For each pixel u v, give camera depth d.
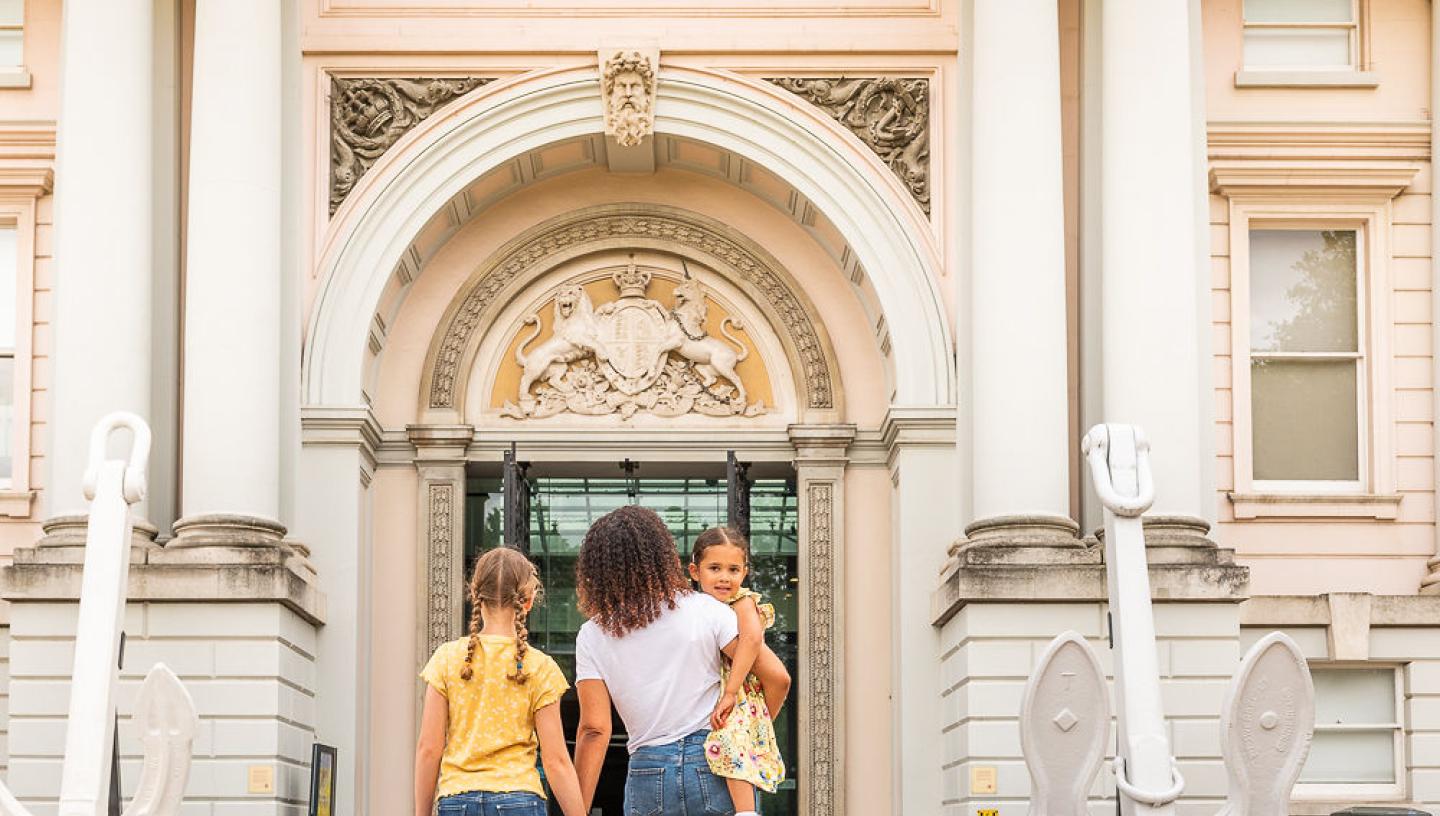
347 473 17.94
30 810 15.85
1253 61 19.20
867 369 19.53
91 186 17.19
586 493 20.30
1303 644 17.95
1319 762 18.22
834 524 19.11
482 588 8.35
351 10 18.55
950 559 17.66
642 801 7.59
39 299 18.58
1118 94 17.53
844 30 18.67
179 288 17.95
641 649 7.70
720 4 18.70
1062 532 16.77
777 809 19.33
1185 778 16.33
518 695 8.18
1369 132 18.86
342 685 17.69
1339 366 19.06
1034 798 11.28
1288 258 19.17
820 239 19.53
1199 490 17.08
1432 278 18.88
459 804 8.07
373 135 18.48
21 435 18.38
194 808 15.95
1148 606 11.29
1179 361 17.08
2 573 16.20
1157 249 17.22
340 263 18.19
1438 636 18.02
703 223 19.67
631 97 18.48
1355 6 19.23
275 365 17.22
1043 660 11.25
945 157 18.58
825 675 18.88
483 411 19.47
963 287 18.02
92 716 10.73
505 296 19.53
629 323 19.62
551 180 19.66
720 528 8.27
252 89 17.31
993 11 17.55
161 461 17.52
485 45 18.53
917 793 17.84
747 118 18.69
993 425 17.08
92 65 17.34
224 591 16.12
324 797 16.53
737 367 19.66
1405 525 18.56
